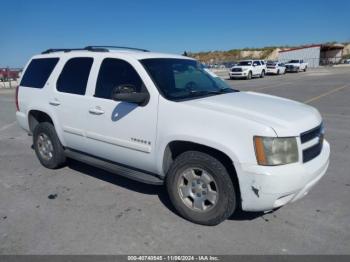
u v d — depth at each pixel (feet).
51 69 16.94
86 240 10.81
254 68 105.40
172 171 12.02
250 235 11.07
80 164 18.38
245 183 10.39
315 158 11.42
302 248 10.32
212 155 11.34
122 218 12.28
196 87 13.87
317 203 13.37
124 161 13.82
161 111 11.99
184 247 10.43
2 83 87.97
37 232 11.30
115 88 12.48
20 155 20.53
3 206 13.30
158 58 14.12
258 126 10.16
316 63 203.82
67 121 15.64
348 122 29.53
